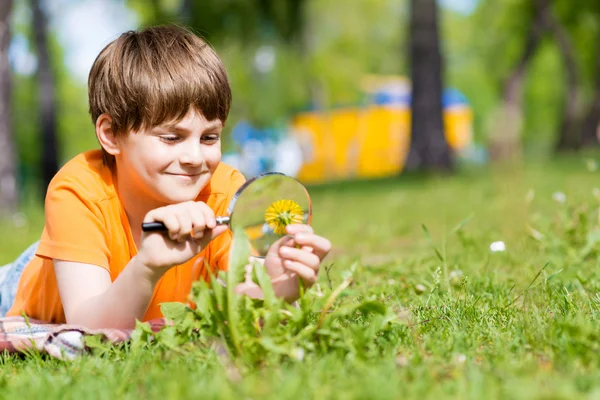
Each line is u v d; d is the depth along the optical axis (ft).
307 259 7.73
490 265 13.15
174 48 8.55
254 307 7.40
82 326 8.11
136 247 9.22
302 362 6.76
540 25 90.43
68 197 8.80
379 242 19.85
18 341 8.30
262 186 7.63
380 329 7.53
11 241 25.34
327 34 123.24
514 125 59.06
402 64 129.59
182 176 8.31
